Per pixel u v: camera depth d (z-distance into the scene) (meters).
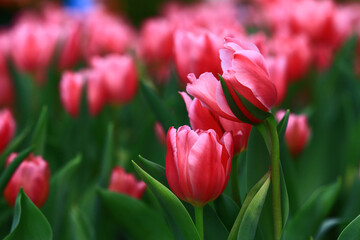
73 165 0.99
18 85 1.55
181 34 0.87
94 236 0.96
